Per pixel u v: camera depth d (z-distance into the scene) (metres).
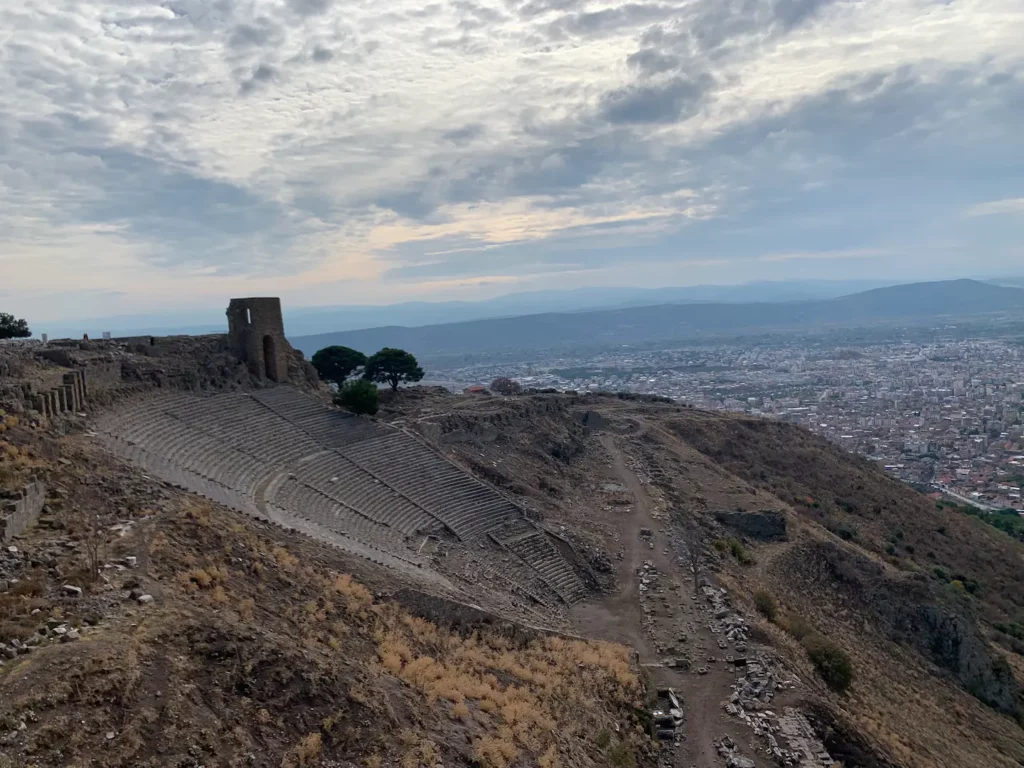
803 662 41.78
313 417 60.91
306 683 20.11
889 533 86.25
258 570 27.72
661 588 49.56
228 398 57.09
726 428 103.69
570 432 86.50
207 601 23.27
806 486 93.19
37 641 18.41
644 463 80.38
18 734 15.30
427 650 28.77
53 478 28.48
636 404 115.06
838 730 33.44
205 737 17.23
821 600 58.97
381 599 31.56
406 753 19.70
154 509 29.05
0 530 23.25
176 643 19.53
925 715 46.03
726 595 48.41
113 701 17.02
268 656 20.25
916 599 62.12
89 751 15.70
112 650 18.30
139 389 50.56
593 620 45.47
